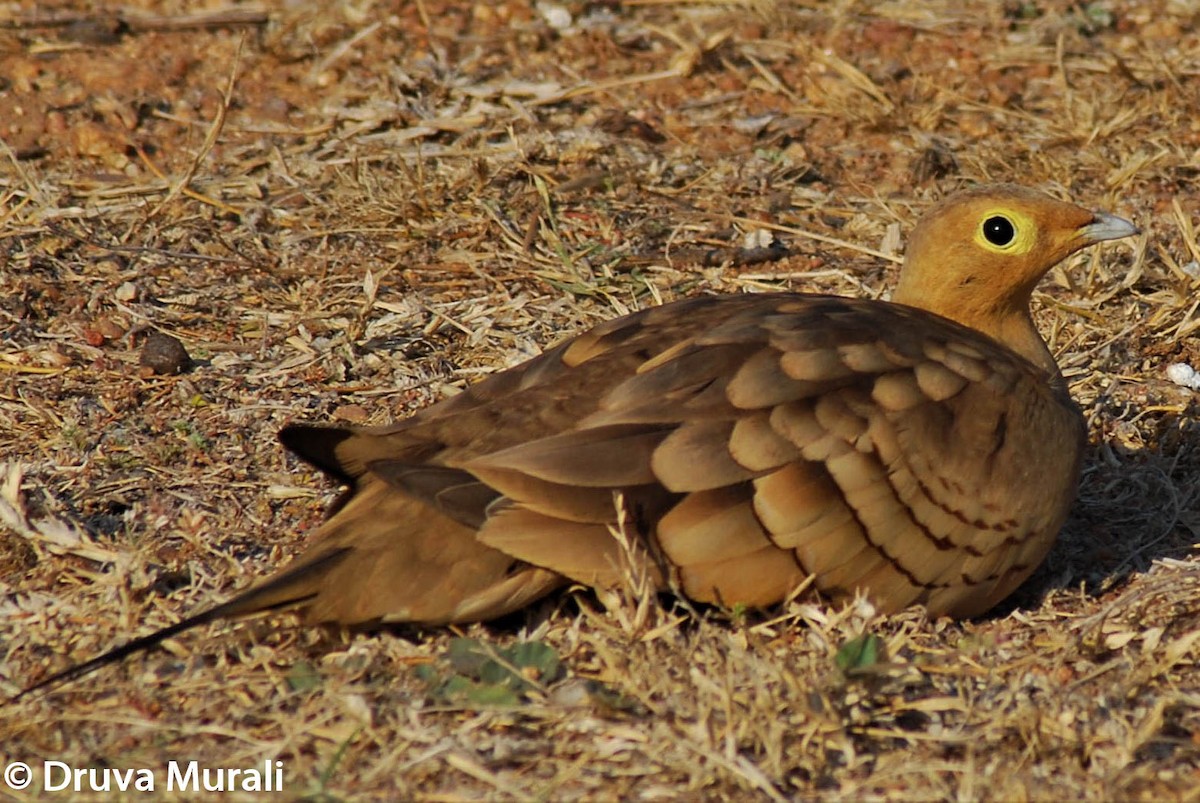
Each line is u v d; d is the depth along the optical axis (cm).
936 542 875
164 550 970
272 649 876
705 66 1675
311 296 1298
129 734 815
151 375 1190
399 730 809
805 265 1362
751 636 841
